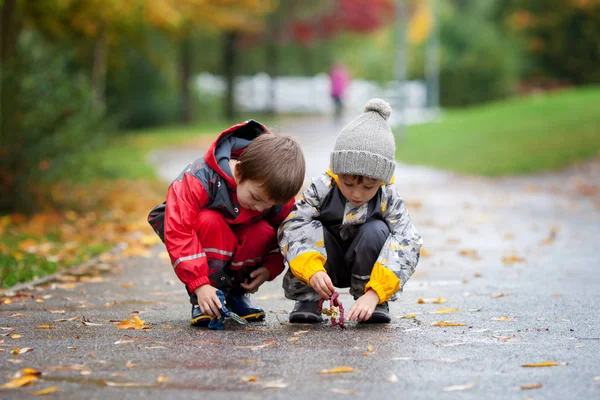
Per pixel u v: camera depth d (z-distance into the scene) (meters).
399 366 3.77
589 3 36.12
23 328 4.66
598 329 4.68
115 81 31.17
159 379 3.50
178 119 35.62
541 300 5.70
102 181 15.40
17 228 9.71
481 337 4.43
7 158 10.70
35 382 3.49
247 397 3.28
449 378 3.57
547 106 25.05
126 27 19.66
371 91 44.94
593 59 37.94
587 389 3.40
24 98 10.95
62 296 5.88
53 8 15.93
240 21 29.31
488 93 39.75
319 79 47.00
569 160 18.28
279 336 4.42
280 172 4.36
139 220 10.56
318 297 4.82
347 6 40.50
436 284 6.45
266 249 4.75
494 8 42.16
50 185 11.49
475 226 10.41
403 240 4.61
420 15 43.78
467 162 19.23
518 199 13.56
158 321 4.88
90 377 3.57
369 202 4.66
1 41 11.72
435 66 37.75
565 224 10.59
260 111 43.56
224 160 4.57
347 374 3.63
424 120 29.59
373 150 4.37
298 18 38.22
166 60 33.81
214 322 4.59
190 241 4.48
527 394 3.33
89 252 8.04
